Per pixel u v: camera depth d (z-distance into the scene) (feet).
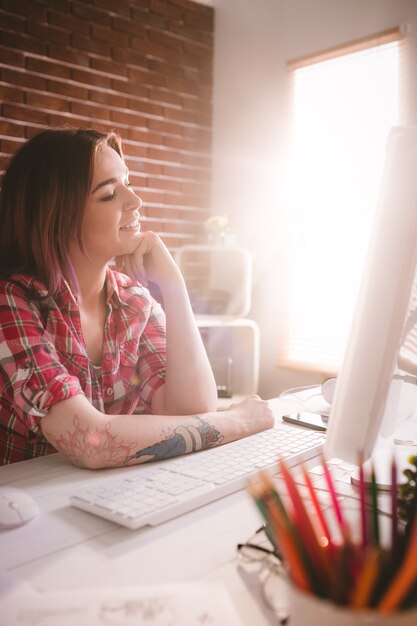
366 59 8.63
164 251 4.39
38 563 2.04
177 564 2.03
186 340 4.11
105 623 1.64
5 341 3.33
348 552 1.35
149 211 10.39
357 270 8.80
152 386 4.28
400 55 8.19
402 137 2.27
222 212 11.10
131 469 3.06
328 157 9.16
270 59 10.13
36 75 8.92
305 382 9.65
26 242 3.84
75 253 4.00
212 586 1.85
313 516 2.20
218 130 11.15
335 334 9.16
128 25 9.98
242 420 3.54
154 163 10.42
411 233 2.24
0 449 3.77
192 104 10.94
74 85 9.35
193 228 11.03
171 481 2.72
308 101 9.44
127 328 4.28
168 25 10.52
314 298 9.41
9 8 8.61
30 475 3.00
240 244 10.75
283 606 1.75
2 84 8.58
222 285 10.91
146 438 3.11
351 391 2.39
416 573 1.27
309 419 3.99
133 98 10.09
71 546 2.18
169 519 2.41
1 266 3.86
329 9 9.15
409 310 2.39
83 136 3.92
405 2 8.12
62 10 9.16
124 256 4.43
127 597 1.77
